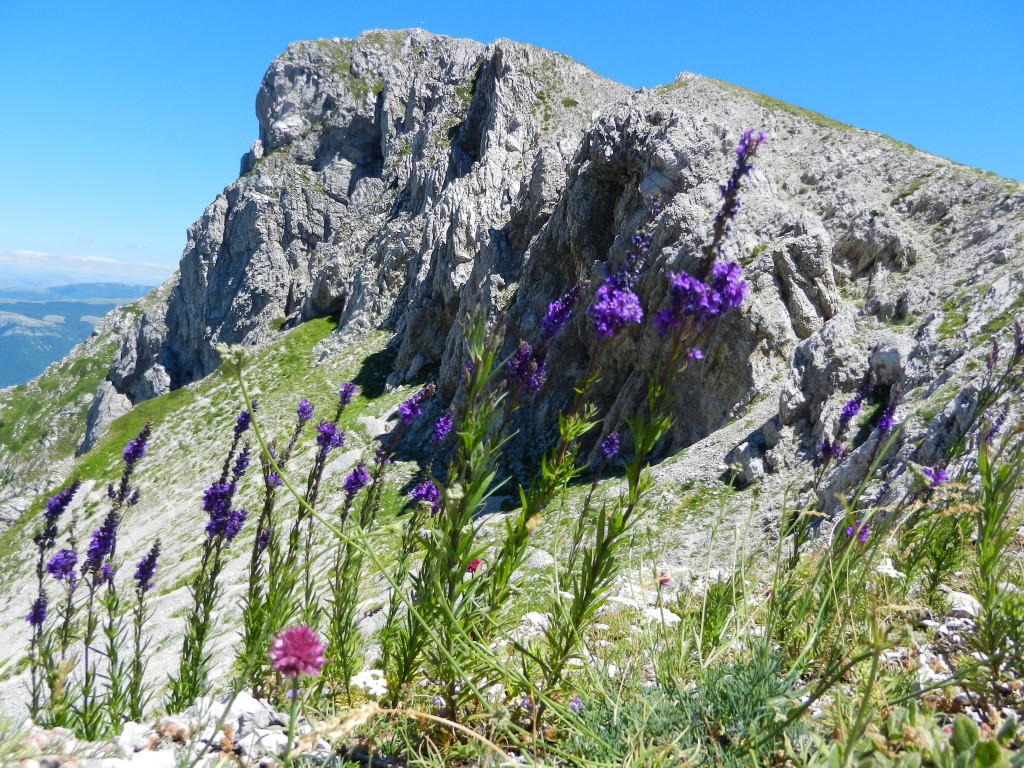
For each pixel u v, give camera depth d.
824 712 3.20
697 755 2.83
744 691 3.23
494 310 54.41
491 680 3.44
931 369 25.39
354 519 5.30
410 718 3.33
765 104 47.88
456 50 107.88
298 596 4.77
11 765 2.58
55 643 5.83
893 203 37.50
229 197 123.94
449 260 65.81
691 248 34.84
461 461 3.21
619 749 2.95
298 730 3.42
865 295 33.81
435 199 83.75
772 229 36.56
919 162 39.25
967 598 4.95
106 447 85.75
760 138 3.19
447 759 3.18
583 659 3.49
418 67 112.69
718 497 27.08
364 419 59.81
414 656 3.57
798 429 28.14
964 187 35.72
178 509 61.72
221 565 5.88
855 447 24.94
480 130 83.12
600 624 5.12
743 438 29.75
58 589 22.88
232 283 117.75
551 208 56.72
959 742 2.39
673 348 3.09
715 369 34.47
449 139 92.62
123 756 3.06
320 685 4.09
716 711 3.21
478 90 84.25
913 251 33.69
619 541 3.30
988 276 28.83
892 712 2.81
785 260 34.62
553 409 43.41
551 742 3.26
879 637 2.40
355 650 4.41
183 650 5.39
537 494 3.48
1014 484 3.36
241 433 6.18
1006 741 2.32
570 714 2.90
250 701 3.73
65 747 2.97
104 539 6.17
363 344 80.75
